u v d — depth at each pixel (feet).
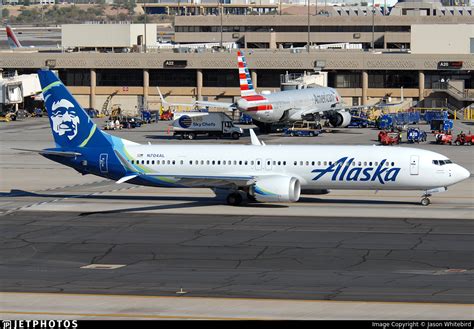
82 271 606.55
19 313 498.69
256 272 598.75
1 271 606.96
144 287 557.33
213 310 501.56
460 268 606.14
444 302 514.68
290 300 522.06
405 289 547.08
